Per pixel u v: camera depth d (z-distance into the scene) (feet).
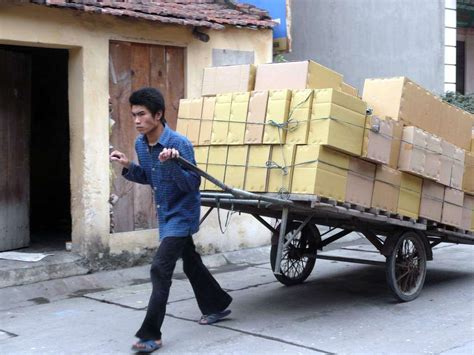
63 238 27.07
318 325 17.67
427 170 19.89
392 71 38.45
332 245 31.68
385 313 19.03
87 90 23.32
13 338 17.02
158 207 16.12
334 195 17.17
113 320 18.51
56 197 31.48
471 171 22.24
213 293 17.66
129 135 25.07
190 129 19.48
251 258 27.91
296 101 17.19
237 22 27.61
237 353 15.33
